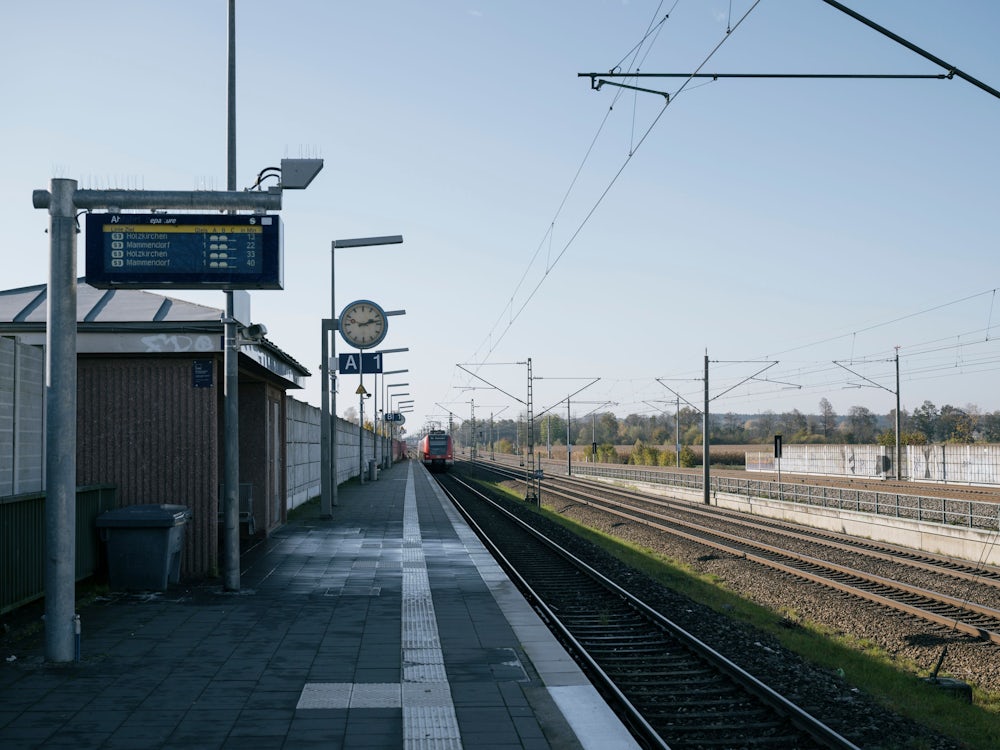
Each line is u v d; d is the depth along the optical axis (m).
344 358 26.47
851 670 11.12
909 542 24.67
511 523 30.62
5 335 13.95
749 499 36.91
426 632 10.25
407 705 7.41
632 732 7.80
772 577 18.73
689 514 34.38
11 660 8.80
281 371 19.73
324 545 19.05
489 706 7.41
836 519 29.27
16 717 7.06
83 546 12.51
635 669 10.39
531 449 43.31
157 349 13.93
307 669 8.58
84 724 6.90
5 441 10.69
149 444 14.14
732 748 7.61
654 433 138.25
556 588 16.88
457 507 32.66
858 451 55.97
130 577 12.79
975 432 99.19
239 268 10.20
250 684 8.05
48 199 9.02
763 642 12.49
